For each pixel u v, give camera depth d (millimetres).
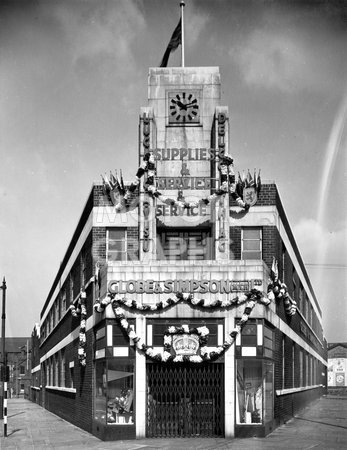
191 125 26109
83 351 26500
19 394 97500
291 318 28438
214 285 21438
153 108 25688
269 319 22203
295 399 29375
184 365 21266
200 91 26344
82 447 19562
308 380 34688
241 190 25328
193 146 26000
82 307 26859
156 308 21266
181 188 25125
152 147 25375
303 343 32531
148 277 21500
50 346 46125
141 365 21141
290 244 28641
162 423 21094
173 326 21234
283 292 24109
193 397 21203
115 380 21188
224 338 21250
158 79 26391
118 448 18875
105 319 21500
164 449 18375
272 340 23016
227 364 21078
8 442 22328
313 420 27219
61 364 38062
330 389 44594
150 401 21172
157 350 21172
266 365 21531
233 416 20859
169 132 26109
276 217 25172
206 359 21016
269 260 24797
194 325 21328
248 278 21438
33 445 20969
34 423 31984
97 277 23359
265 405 21156
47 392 47906
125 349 21250
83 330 26688
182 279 21469
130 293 21453
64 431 26188
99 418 22406
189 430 21047
